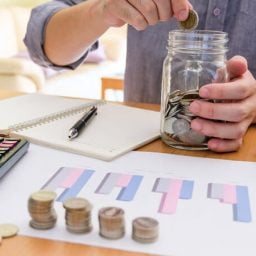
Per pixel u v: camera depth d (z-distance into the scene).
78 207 0.39
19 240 0.37
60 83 2.75
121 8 0.71
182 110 0.60
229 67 0.65
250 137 0.68
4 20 3.29
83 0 1.00
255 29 0.91
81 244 0.37
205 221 0.41
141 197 0.46
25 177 0.51
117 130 0.68
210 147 0.60
